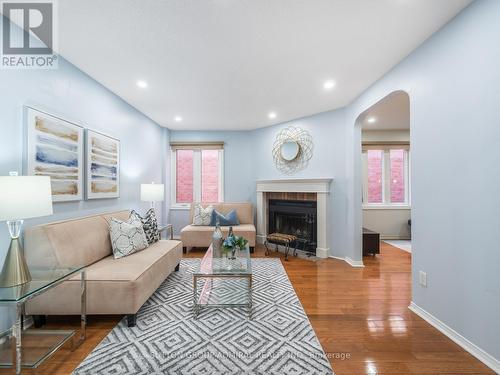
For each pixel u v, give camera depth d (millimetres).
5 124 1822
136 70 2604
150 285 2238
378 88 2855
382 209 5547
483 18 1593
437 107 1982
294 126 4504
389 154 5609
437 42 1976
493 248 1537
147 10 1723
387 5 1698
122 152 3443
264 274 3234
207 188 5363
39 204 1575
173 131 5262
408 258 4012
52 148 2197
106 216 2822
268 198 4984
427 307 2109
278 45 2170
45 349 1659
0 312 1791
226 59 2398
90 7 1693
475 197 1657
